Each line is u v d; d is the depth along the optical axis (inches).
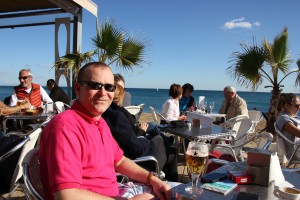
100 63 67.7
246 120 177.9
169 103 207.2
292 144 142.6
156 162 103.2
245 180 60.8
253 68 274.7
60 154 54.3
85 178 61.7
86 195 53.8
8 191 89.3
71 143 56.3
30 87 224.1
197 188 57.8
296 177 70.4
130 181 89.6
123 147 101.7
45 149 57.1
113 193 68.6
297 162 143.2
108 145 69.4
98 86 64.4
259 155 61.3
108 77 66.6
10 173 87.9
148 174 77.5
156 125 150.6
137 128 136.0
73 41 298.7
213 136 137.3
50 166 54.1
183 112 252.4
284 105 151.9
